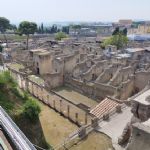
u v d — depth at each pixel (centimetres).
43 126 3578
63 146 2559
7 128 1952
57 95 4841
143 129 1725
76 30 19025
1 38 12706
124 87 4356
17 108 2992
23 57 7569
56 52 7138
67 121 3756
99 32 19175
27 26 11375
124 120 2883
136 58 7606
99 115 3106
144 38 12812
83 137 2611
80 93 4941
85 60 6266
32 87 4778
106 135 2600
